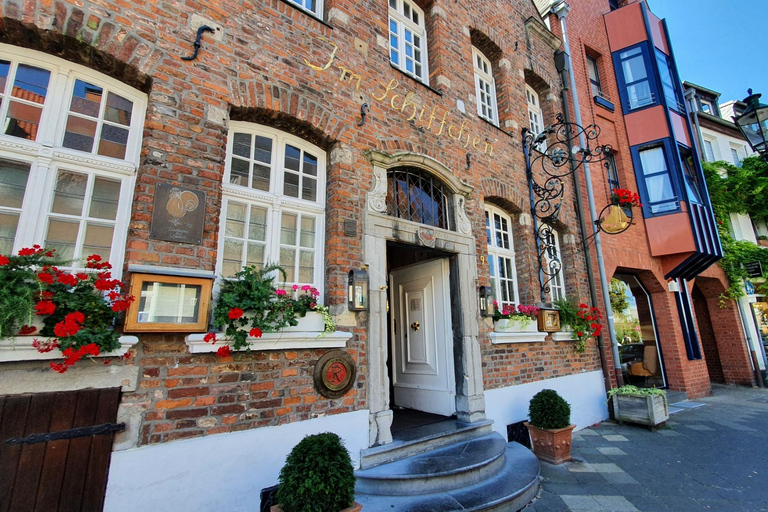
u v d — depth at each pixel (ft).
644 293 30.17
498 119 22.75
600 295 24.54
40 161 9.01
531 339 18.88
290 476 8.18
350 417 12.01
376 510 10.19
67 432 7.83
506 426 16.89
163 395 8.99
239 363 10.21
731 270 35.19
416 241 15.21
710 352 36.91
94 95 10.05
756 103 23.20
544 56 26.94
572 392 20.74
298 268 12.72
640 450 17.10
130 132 10.34
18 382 7.55
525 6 26.30
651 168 30.04
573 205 24.98
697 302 37.96
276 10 13.01
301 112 12.84
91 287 8.29
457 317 16.56
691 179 31.01
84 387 8.15
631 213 28.14
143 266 8.96
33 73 9.41
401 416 16.62
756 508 11.61
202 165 10.53
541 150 24.80
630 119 31.35
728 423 21.45
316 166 13.92
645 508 11.66
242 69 11.85
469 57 20.70
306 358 11.43
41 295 7.53
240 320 9.87
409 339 18.84
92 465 8.04
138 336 8.84
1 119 8.84
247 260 11.73
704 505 11.84
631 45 32.17
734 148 44.16
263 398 10.43
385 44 16.37
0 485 7.16
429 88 17.71
